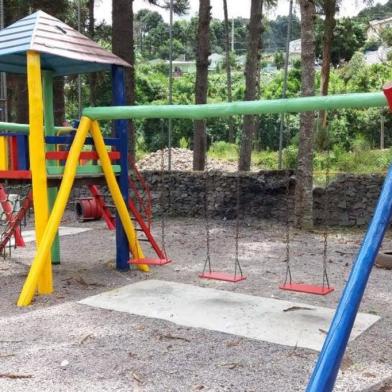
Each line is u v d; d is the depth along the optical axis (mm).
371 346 3748
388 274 6121
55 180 5473
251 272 6176
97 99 18719
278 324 4230
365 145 15617
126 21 11250
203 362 3488
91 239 8609
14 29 5426
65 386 3146
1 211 9805
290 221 9844
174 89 28000
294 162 13555
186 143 21500
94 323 4301
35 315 4523
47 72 6285
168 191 10875
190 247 7844
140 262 5645
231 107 4730
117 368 3402
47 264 5207
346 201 9523
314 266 6523
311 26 8727
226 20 14188
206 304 4809
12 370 3387
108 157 5734
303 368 3373
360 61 21656
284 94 11250
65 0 14367
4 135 5559
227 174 10391
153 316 4461
